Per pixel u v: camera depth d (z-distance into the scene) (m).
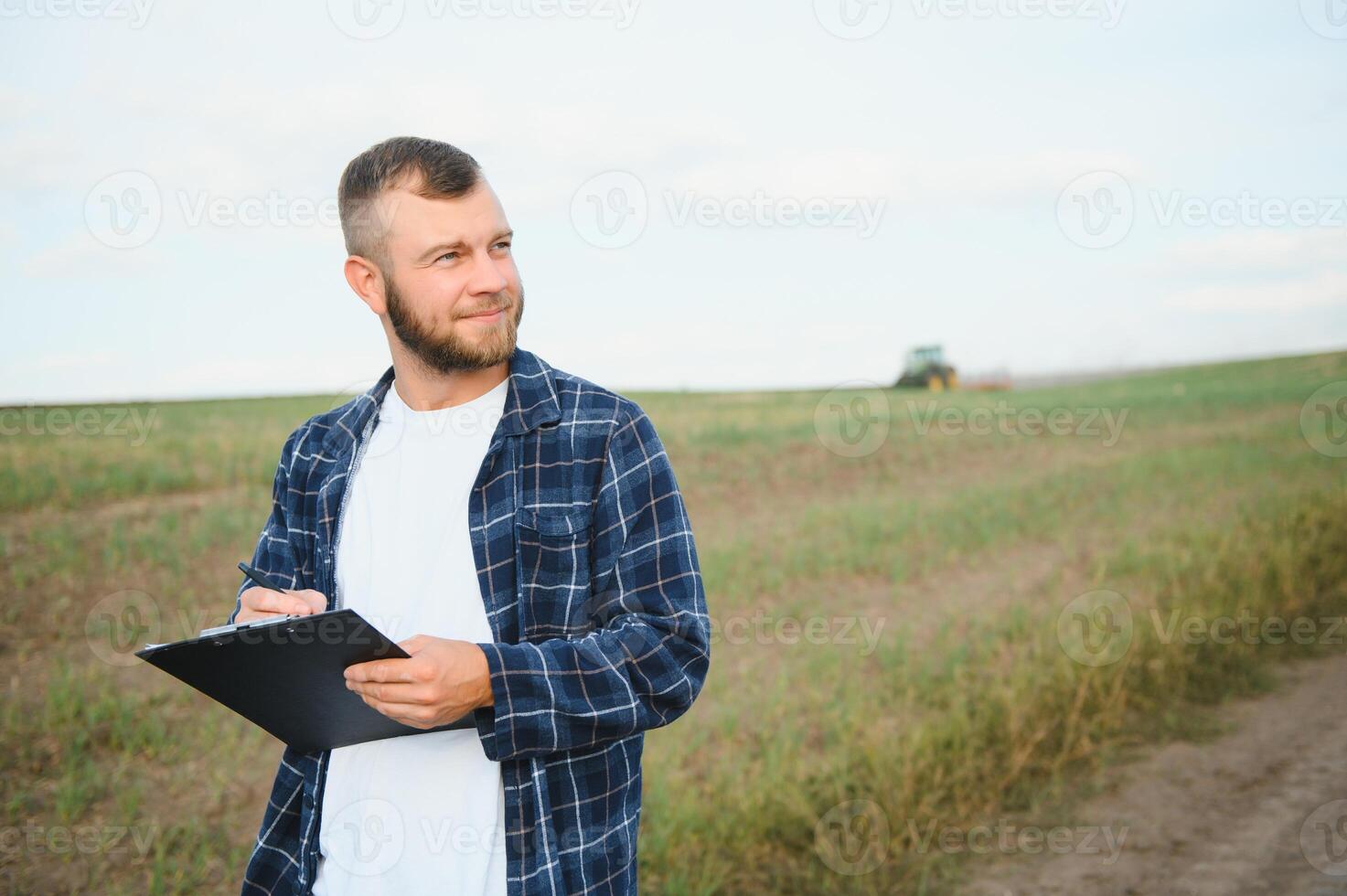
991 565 6.30
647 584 1.40
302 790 1.51
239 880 3.02
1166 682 4.86
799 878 3.29
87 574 4.55
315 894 1.44
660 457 1.45
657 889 3.13
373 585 1.45
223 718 3.96
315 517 1.54
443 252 1.35
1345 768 4.00
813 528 6.62
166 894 2.92
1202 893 3.14
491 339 1.39
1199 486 7.75
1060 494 7.59
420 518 1.44
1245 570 6.00
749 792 3.59
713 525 6.57
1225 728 4.45
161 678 4.11
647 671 1.32
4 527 4.74
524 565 1.38
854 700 4.36
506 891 1.33
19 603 4.30
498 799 1.35
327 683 1.22
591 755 1.38
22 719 3.67
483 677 1.22
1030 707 4.26
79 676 3.99
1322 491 7.42
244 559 4.99
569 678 1.27
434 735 1.39
